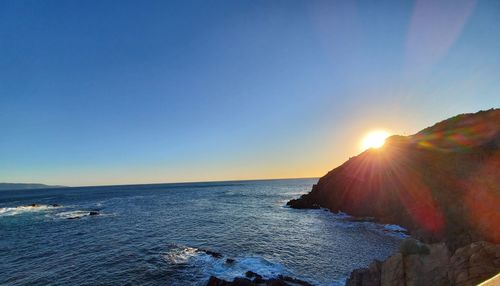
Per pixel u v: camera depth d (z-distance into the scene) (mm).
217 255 27875
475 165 31344
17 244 35500
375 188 49906
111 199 106062
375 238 34688
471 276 12727
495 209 25609
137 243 34062
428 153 40062
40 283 22781
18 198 134875
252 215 54844
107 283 22234
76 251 31438
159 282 22031
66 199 114812
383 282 15234
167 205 76750
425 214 35375
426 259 14930
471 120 39531
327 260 26453
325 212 58094
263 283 20609
